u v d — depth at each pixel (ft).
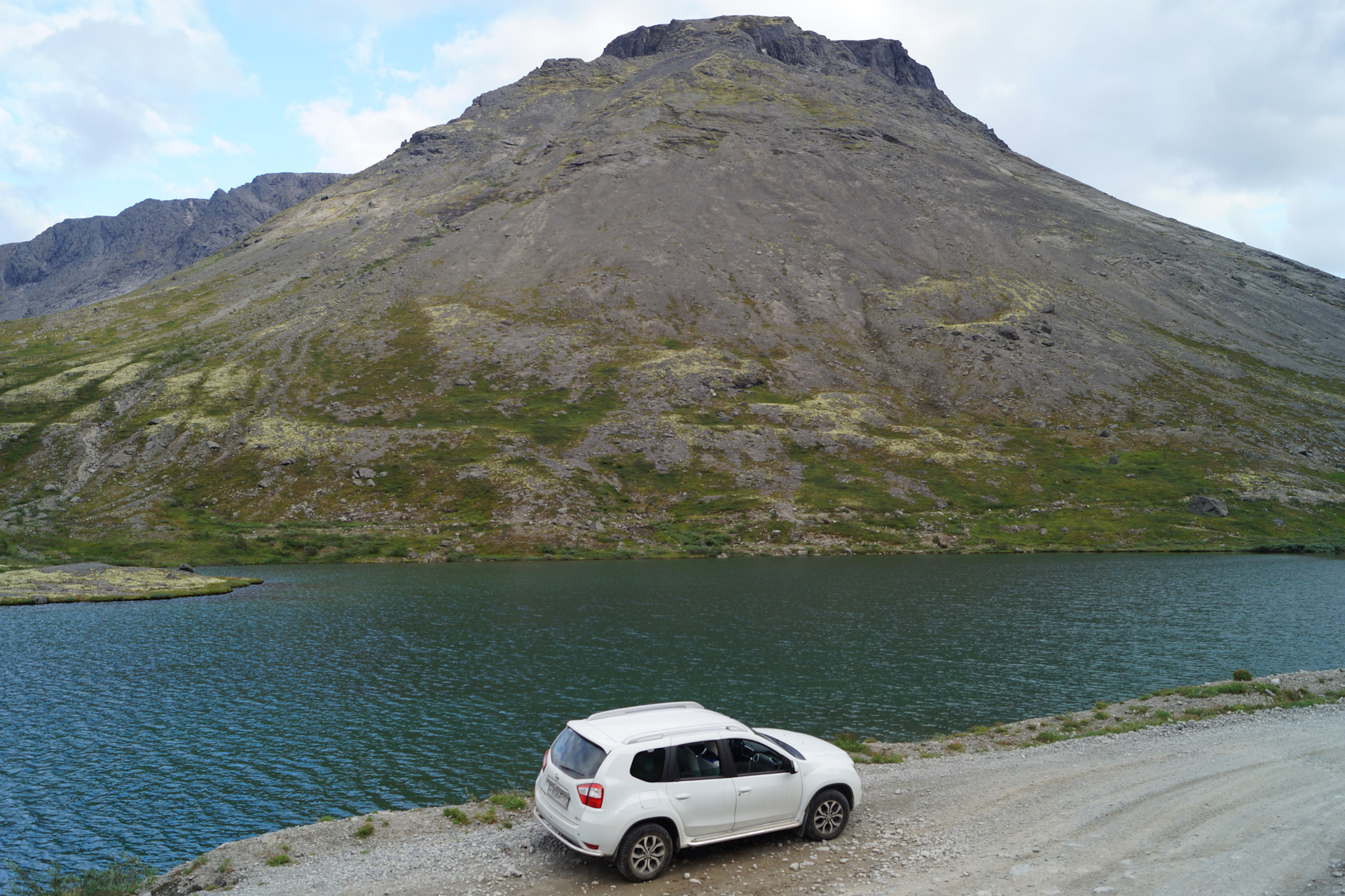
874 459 484.74
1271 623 190.39
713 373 590.96
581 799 43.24
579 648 164.55
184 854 72.79
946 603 221.25
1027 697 124.06
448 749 102.99
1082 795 58.65
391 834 56.29
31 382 530.68
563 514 393.50
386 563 327.67
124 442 454.81
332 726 113.19
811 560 332.39
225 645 170.50
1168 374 629.51
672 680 137.90
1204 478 469.57
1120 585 255.50
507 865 47.34
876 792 62.39
